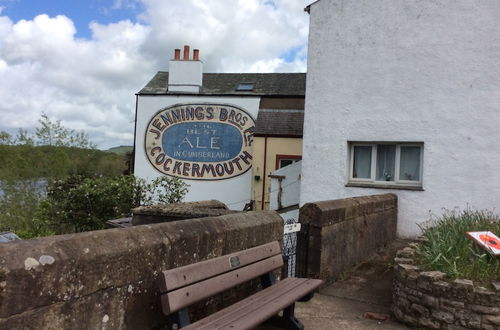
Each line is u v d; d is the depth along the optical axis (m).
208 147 19.20
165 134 19.47
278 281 4.73
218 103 19.22
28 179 17.86
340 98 10.19
